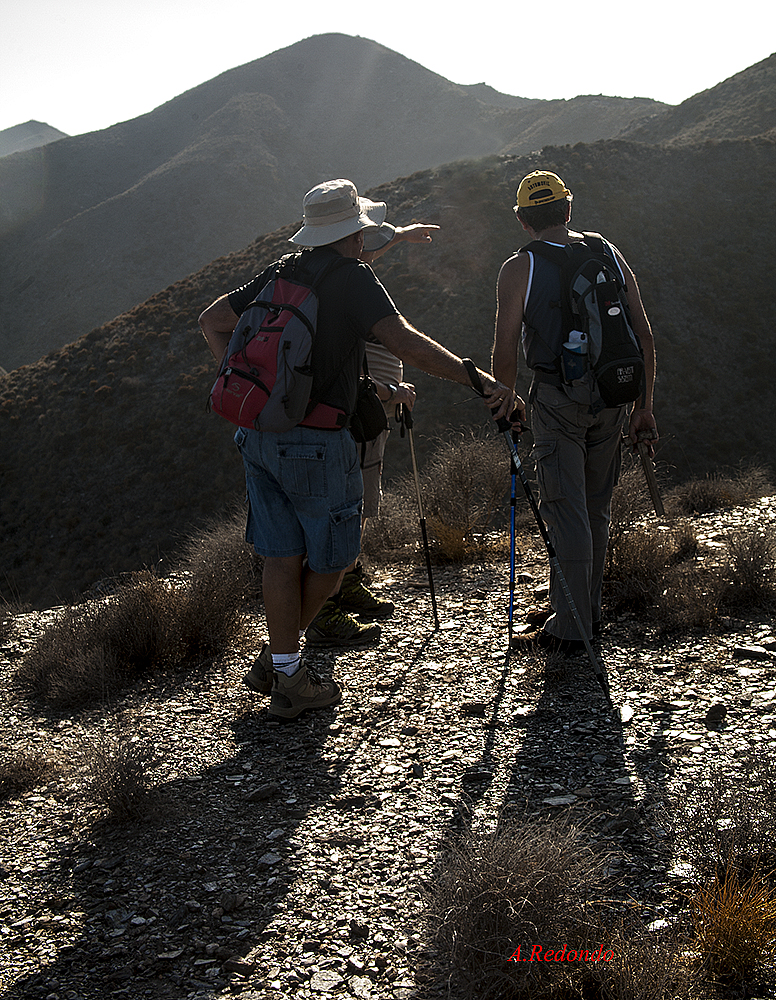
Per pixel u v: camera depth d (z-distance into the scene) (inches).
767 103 4446.4
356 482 130.2
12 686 178.1
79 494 1813.5
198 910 92.5
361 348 127.0
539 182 144.8
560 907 77.9
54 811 119.5
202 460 1800.0
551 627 154.6
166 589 191.5
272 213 7199.8
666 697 132.1
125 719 148.9
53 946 88.8
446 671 153.9
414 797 111.7
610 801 104.0
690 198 2466.8
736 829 89.0
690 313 2112.5
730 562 174.1
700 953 76.6
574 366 140.5
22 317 6402.6
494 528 255.9
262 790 116.3
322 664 164.9
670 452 1779.0
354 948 84.0
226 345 138.4
